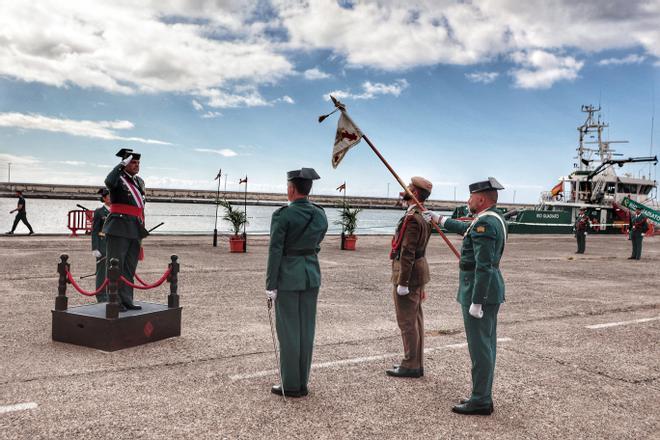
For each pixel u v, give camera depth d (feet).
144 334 20.35
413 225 16.88
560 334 24.41
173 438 12.60
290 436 12.89
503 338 23.39
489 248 13.97
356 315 27.32
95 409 14.14
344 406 14.94
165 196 475.31
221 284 35.83
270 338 21.88
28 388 15.49
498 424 14.11
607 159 130.62
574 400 16.05
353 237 66.23
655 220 124.67
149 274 39.86
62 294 20.56
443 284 39.32
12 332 21.77
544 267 53.93
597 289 39.52
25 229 138.00
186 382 16.39
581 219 72.49
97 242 26.55
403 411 14.74
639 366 19.74
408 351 17.56
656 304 33.32
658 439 13.52
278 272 15.34
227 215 58.49
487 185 14.71
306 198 15.89
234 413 14.17
